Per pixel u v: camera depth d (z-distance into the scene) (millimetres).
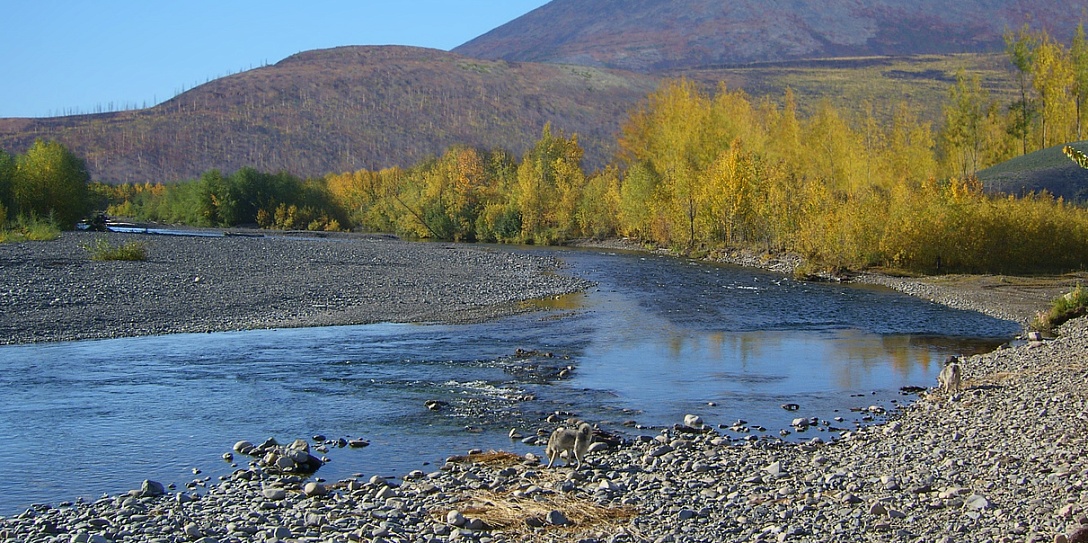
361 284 42500
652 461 14875
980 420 17094
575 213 96188
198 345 26812
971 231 52594
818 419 18391
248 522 11742
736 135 80875
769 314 35062
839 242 53812
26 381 21297
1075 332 29344
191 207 129125
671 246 76188
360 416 18359
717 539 10867
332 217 127750
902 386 21828
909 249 52781
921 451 15031
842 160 76375
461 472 14367
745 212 69500
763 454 15453
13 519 11836
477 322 32406
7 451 15570
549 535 11250
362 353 25719
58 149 91000
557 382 21969
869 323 32781
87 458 15211
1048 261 52875
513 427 17578
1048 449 14031
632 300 39594
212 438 16594
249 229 118500
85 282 38594
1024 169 75875
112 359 24312
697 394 20781
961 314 35344
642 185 84500
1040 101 90000
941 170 89875
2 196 85625
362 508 12352
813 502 12195
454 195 103625
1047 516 10508
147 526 11555
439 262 58469
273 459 14844
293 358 24812
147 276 41781
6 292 34688
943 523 10875
